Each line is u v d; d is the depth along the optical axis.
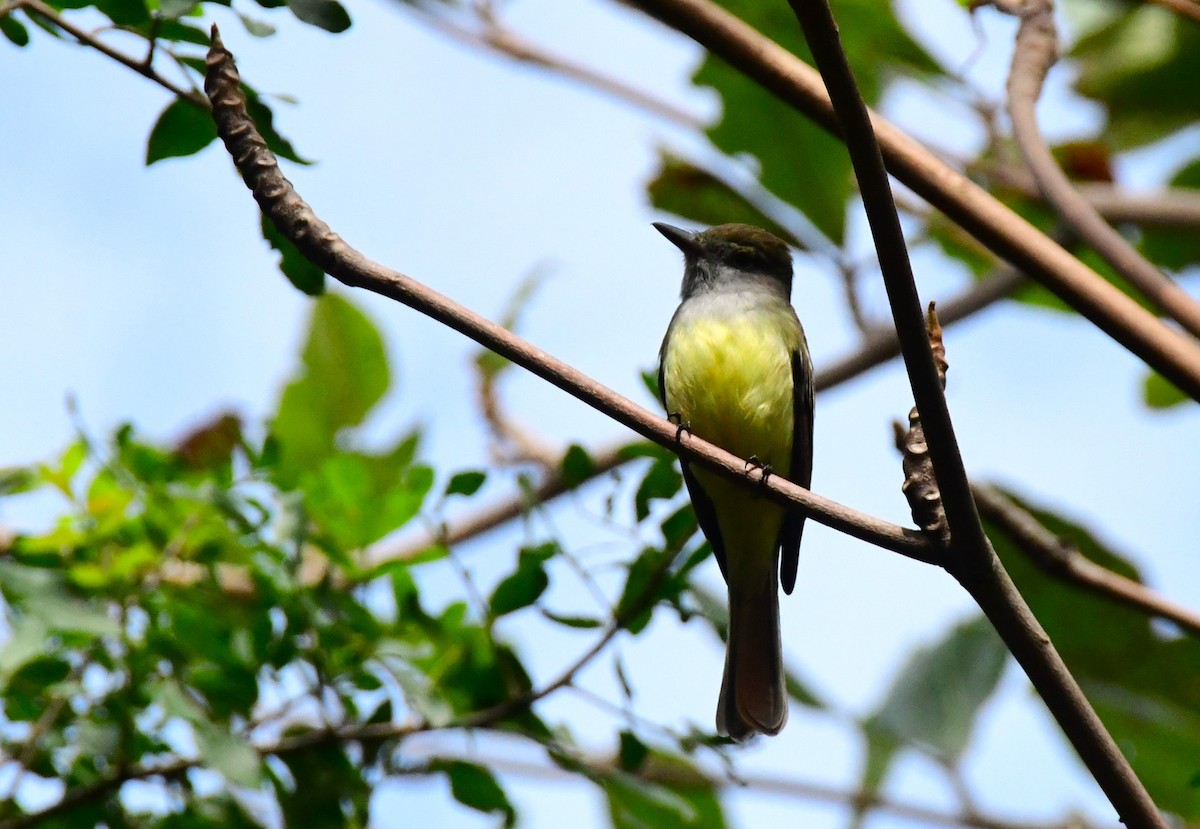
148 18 6.53
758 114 9.98
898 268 5.23
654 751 8.84
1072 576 7.32
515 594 7.61
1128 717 9.89
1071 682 5.57
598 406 6.02
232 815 7.58
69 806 7.31
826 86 5.06
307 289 6.82
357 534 7.91
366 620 7.62
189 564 8.07
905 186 6.74
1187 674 9.73
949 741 9.58
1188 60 10.53
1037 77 7.89
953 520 5.53
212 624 7.57
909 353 5.32
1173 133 10.91
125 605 7.66
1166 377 6.36
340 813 7.49
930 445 5.43
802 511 5.86
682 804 7.70
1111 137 10.98
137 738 7.51
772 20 9.58
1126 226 10.34
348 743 7.67
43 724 7.43
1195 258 10.62
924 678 9.80
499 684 7.77
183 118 6.61
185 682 7.59
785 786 9.30
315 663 7.61
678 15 6.78
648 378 8.05
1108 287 6.53
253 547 7.77
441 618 7.88
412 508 7.91
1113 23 10.72
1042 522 9.68
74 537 7.74
